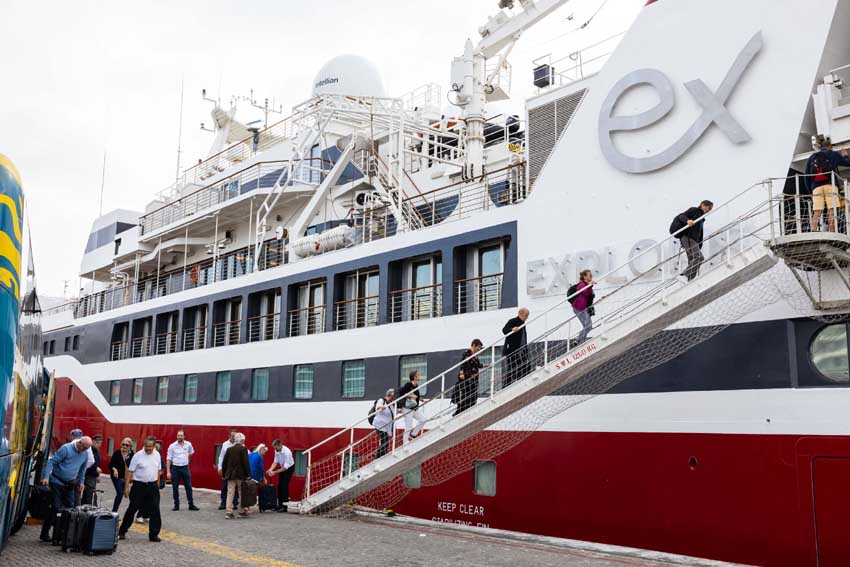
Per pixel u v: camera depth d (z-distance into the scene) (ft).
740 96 39.40
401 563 32.53
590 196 45.47
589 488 42.39
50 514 38.81
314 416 62.54
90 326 103.09
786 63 38.06
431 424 52.01
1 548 30.12
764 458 36.17
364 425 57.67
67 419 103.24
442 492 49.93
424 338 54.44
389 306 58.70
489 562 32.76
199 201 91.35
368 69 86.63
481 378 49.44
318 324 66.85
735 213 38.75
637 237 42.75
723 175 39.63
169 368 83.61
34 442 45.57
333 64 86.99
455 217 65.05
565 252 46.29
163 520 47.52
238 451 49.21
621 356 40.22
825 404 34.58
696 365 39.17
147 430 85.25
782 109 37.88
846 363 34.47
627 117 43.68
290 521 47.11
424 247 56.44
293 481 63.62
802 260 33.04
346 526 44.73
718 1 40.75
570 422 43.73
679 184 41.37
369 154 72.02
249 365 71.36
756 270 33.94
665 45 42.70
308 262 67.26
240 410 71.26
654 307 35.27
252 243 86.07
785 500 35.24
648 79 42.98
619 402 41.86
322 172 76.48
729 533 36.83
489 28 61.41
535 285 47.52
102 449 93.45
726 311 37.32
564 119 49.96
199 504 58.29
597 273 44.16
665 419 39.91
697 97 40.68
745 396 37.19
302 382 65.36
